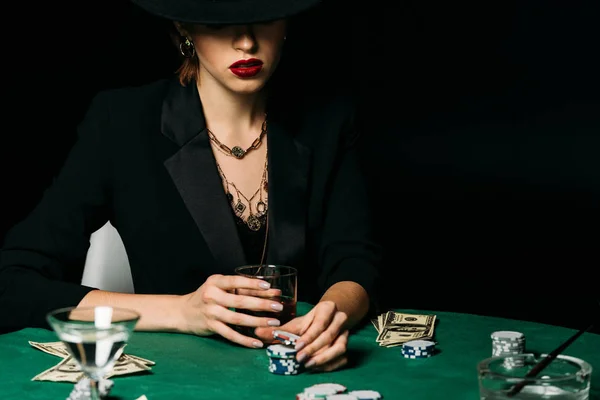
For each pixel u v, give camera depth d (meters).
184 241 3.04
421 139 9.56
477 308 6.69
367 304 2.75
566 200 8.92
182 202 3.04
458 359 2.28
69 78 7.48
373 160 9.59
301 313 2.70
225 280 2.40
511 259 7.78
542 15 9.11
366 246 3.06
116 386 2.05
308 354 2.16
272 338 2.37
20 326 2.67
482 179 9.34
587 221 8.51
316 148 3.16
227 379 2.11
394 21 9.34
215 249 3.00
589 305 6.68
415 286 7.21
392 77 9.52
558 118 9.20
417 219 8.76
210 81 3.02
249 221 3.07
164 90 3.18
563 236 8.22
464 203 8.98
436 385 2.07
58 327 1.71
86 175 3.05
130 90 3.18
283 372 2.14
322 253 3.14
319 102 3.21
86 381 1.87
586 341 2.46
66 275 3.03
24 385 2.06
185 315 2.51
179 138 3.02
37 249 2.92
